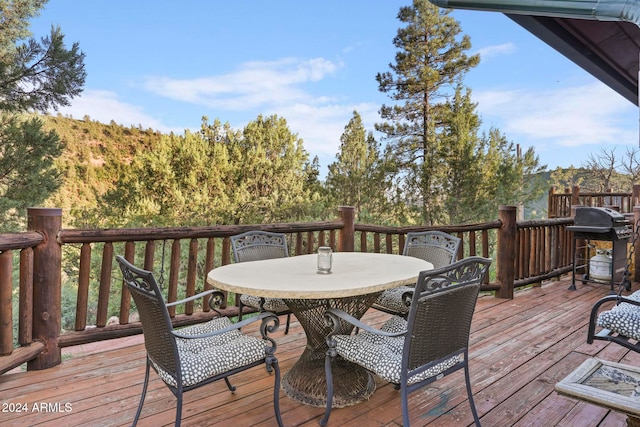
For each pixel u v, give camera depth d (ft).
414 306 5.47
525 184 40.81
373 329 6.02
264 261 9.07
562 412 7.12
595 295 15.97
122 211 34.81
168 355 5.70
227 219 37.93
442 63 45.57
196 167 38.19
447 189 39.06
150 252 10.39
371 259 9.36
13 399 7.56
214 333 5.86
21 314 8.63
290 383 7.86
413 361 5.68
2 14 23.50
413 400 7.57
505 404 7.39
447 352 6.16
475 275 6.25
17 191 20.77
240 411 7.19
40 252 8.80
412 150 46.75
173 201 36.22
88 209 34.30
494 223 15.17
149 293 5.57
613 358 9.53
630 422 5.22
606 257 17.11
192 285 11.24
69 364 9.20
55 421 6.84
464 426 6.70
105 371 8.85
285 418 6.96
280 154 43.32
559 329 11.68
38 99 22.20
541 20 7.11
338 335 6.91
